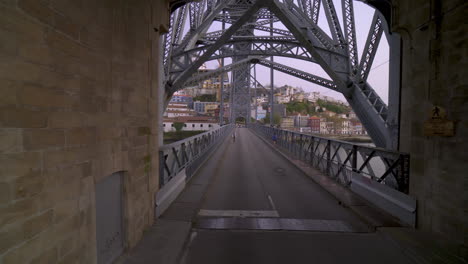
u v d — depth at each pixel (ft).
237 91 245.86
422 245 13.99
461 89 13.82
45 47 7.28
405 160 18.22
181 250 13.57
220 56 68.13
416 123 17.11
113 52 11.59
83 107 9.23
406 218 17.25
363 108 42.91
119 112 12.13
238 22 49.65
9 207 6.11
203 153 40.37
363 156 23.61
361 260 13.33
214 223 18.17
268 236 16.16
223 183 30.48
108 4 11.16
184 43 58.54
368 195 22.17
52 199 7.59
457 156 14.01
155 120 17.31
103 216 11.00
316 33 56.90
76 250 8.82
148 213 16.01
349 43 47.34
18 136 6.35
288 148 59.57
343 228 17.48
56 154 7.77
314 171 35.83
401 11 18.60
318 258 13.51
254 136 132.26
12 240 6.18
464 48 13.67
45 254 7.30
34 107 6.88
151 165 16.46
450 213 14.35
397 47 24.09
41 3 7.11
